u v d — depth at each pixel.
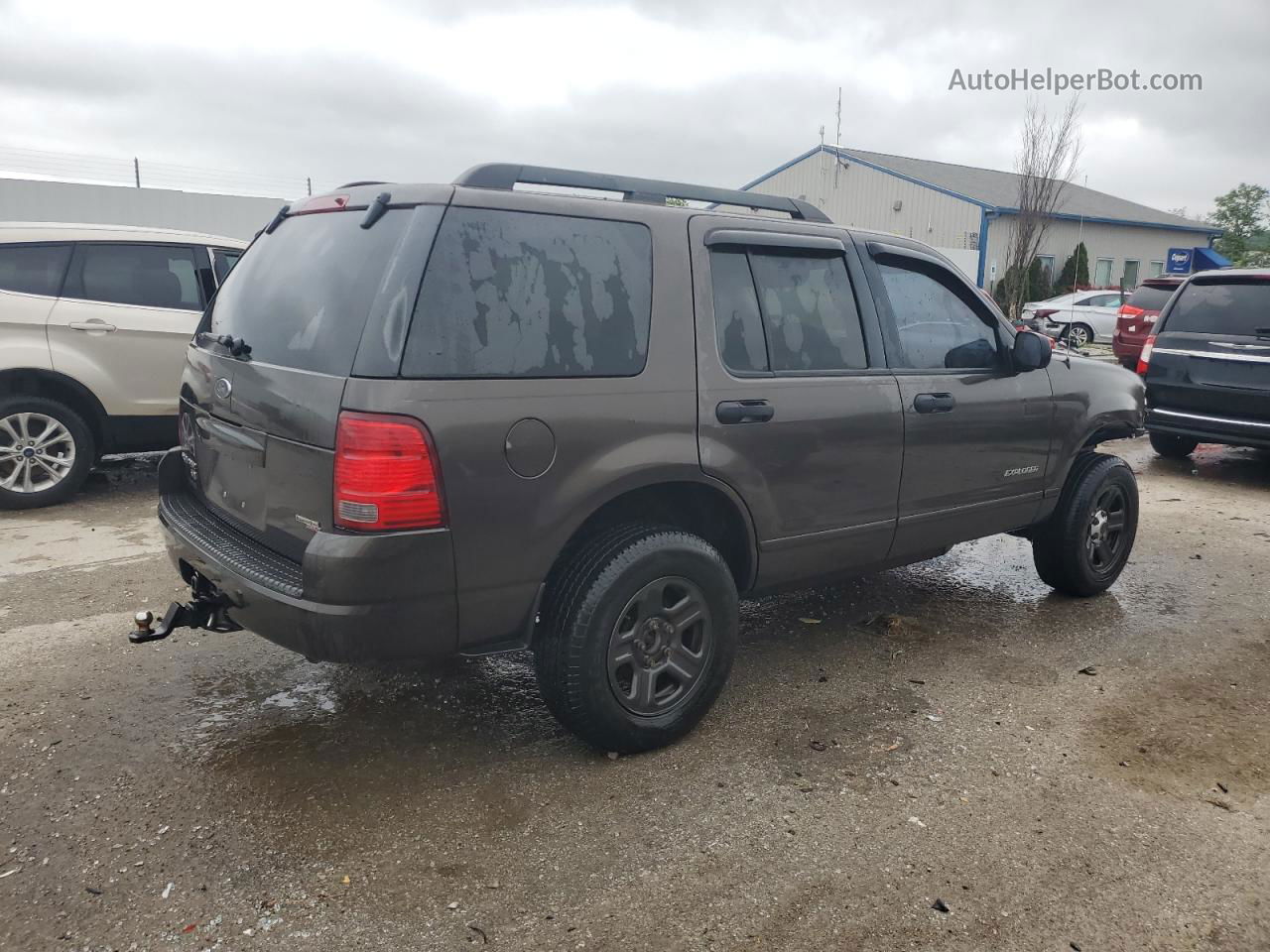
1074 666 4.17
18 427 6.26
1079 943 2.42
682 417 3.18
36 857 2.66
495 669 3.99
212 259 6.93
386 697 3.71
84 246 6.41
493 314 2.84
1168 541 6.33
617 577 3.04
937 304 4.17
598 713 3.10
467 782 3.10
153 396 6.65
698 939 2.40
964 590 5.23
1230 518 7.05
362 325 2.72
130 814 2.88
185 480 3.80
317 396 2.72
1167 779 3.22
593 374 3.01
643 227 3.24
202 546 3.14
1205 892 2.63
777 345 3.52
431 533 2.71
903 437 3.88
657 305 3.19
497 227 2.91
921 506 4.04
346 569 2.63
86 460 6.50
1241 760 3.37
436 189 2.86
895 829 2.90
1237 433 7.99
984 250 35.16
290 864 2.66
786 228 3.66
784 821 2.92
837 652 4.30
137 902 2.49
